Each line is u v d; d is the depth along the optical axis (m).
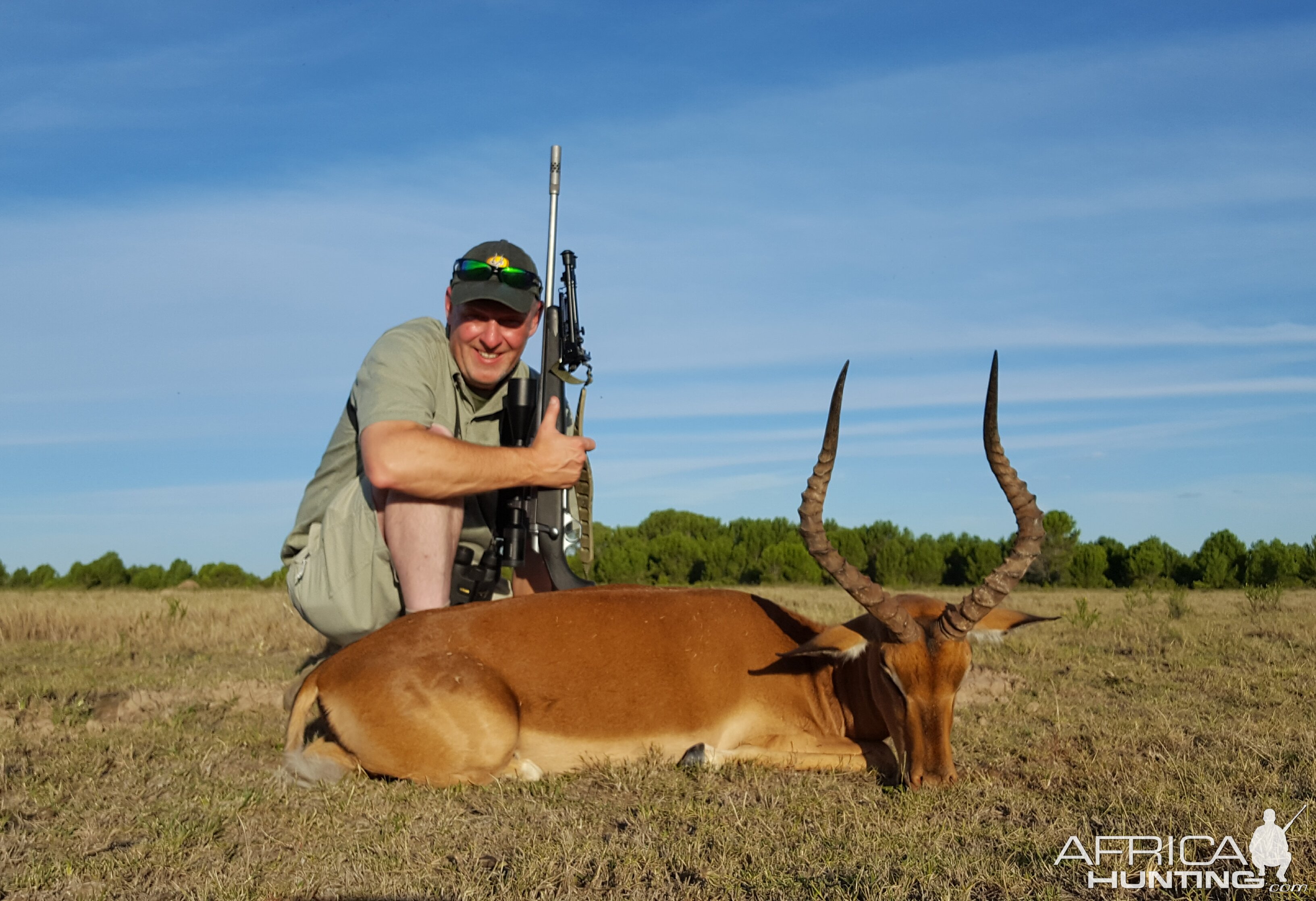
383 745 4.63
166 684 7.74
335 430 5.85
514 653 4.86
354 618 5.56
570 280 6.29
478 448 5.11
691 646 5.11
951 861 3.44
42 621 12.07
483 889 3.28
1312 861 3.38
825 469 4.62
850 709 5.25
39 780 4.75
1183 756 5.00
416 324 5.66
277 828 4.00
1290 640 9.99
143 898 3.30
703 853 3.61
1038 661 8.83
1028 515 4.46
